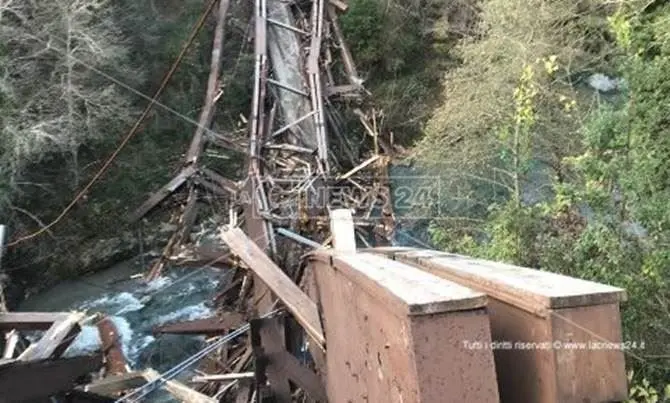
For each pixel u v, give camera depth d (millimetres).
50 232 13484
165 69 16906
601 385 2053
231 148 14234
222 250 11484
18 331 6465
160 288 12609
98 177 13562
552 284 2262
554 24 12875
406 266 2787
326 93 14648
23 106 12930
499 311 2432
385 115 17047
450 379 1986
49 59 13609
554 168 9414
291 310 5660
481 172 11008
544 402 2131
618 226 5125
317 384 5109
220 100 16031
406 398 2172
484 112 11555
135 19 16391
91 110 14062
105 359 7590
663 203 4980
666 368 4672
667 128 5574
